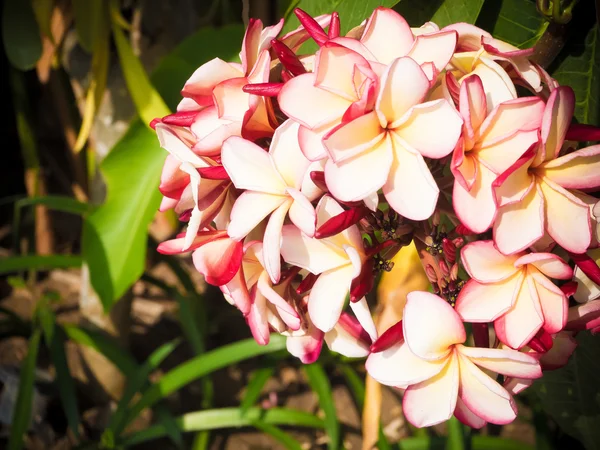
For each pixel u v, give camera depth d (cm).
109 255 104
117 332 147
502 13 61
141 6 133
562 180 47
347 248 47
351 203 47
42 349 156
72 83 147
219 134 49
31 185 177
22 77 157
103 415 147
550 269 47
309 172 47
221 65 52
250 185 48
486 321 47
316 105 46
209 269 50
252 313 52
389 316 79
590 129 49
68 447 141
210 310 163
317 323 49
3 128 212
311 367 122
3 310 145
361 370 142
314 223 46
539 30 61
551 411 80
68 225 196
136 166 106
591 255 53
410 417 49
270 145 47
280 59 49
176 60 102
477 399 49
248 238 51
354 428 140
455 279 50
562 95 45
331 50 45
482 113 46
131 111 134
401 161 45
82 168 162
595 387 76
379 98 44
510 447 114
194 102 54
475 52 50
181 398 147
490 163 46
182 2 132
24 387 120
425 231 50
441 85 48
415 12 62
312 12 65
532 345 49
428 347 47
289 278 52
